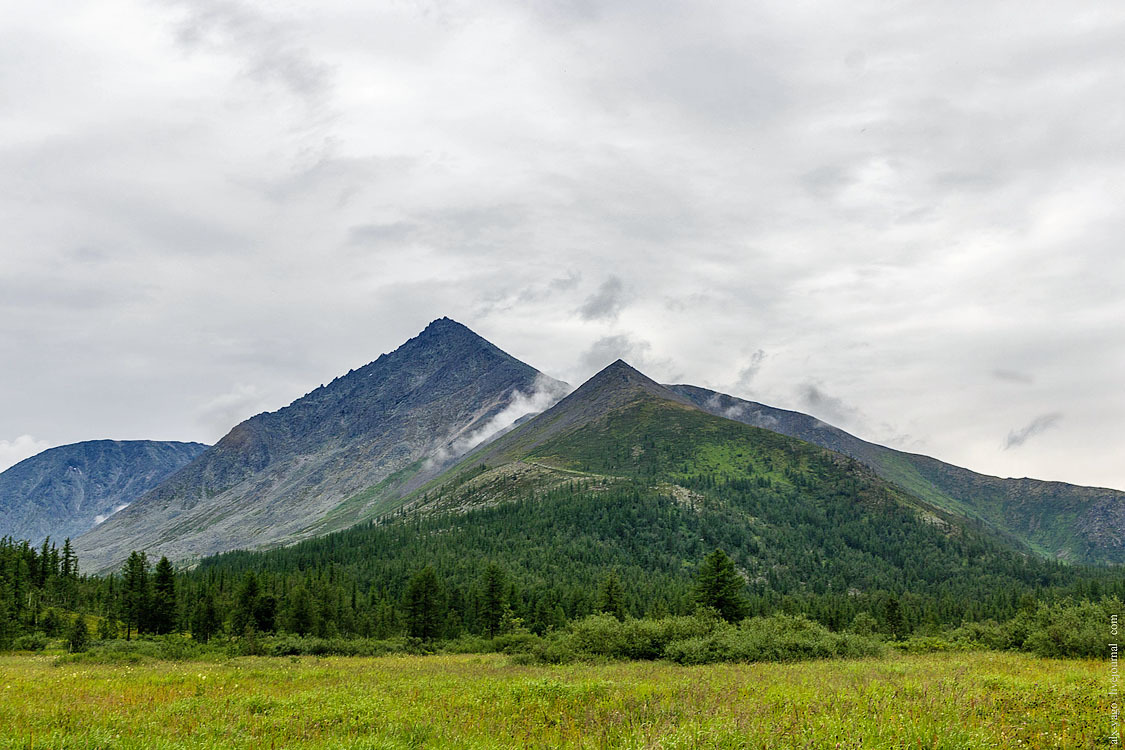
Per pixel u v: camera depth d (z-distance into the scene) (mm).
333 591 122625
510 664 46594
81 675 38281
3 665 52062
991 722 16109
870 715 17062
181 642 77250
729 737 15031
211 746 16719
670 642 46938
